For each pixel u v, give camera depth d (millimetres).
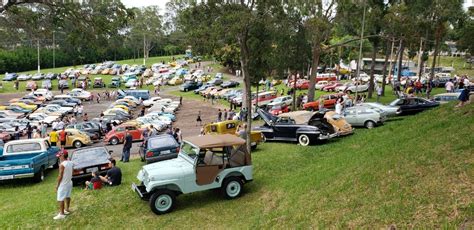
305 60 32656
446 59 120375
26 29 14578
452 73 88375
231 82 70000
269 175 14367
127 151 21062
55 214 11992
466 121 12141
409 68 92750
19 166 16203
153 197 11516
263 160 16922
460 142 10016
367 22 38344
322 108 33781
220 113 38312
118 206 12430
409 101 25203
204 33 16484
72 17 13938
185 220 11070
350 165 11828
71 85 75562
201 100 60969
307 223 8555
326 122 20078
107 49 15344
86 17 14148
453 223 6473
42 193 15328
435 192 7773
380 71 96062
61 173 11680
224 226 10375
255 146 19812
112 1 14492
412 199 7789
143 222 11141
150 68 99562
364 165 11109
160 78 80812
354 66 94312
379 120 22094
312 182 11398
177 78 80750
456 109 15359
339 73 81062
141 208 12172
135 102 56656
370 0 37969
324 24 33188
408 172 9180
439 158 9414
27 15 14055
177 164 12336
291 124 20625
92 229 10859
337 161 13328
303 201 10078
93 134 31031
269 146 20312
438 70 90062
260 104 47188
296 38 31172
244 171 12516
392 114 25109
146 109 53625
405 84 50656
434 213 7012
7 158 17625
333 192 9812
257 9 16891
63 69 104938
